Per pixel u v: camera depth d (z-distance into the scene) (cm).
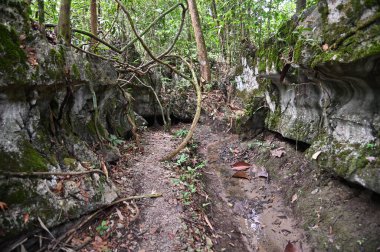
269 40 461
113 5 639
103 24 691
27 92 243
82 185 279
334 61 261
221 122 655
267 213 356
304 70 333
